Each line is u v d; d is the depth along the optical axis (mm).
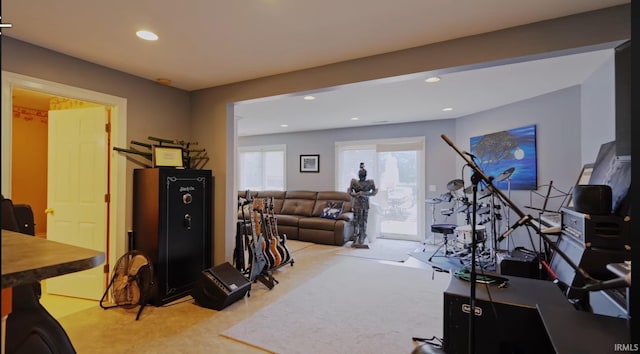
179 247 3266
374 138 6641
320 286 3609
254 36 2447
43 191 5754
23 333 1328
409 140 6309
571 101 3895
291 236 6258
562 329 1448
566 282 2213
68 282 3270
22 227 2270
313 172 7285
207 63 2992
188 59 2898
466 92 4137
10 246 801
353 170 6910
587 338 1361
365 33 2396
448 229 4863
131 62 2965
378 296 3307
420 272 4133
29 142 5586
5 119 2418
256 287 3574
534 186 4352
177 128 3762
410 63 2660
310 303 3133
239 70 3178
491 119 5070
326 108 5035
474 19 2189
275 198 7184
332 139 7086
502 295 1970
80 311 2938
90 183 3229
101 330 2584
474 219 1699
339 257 4930
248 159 8164
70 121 3291
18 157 5477
